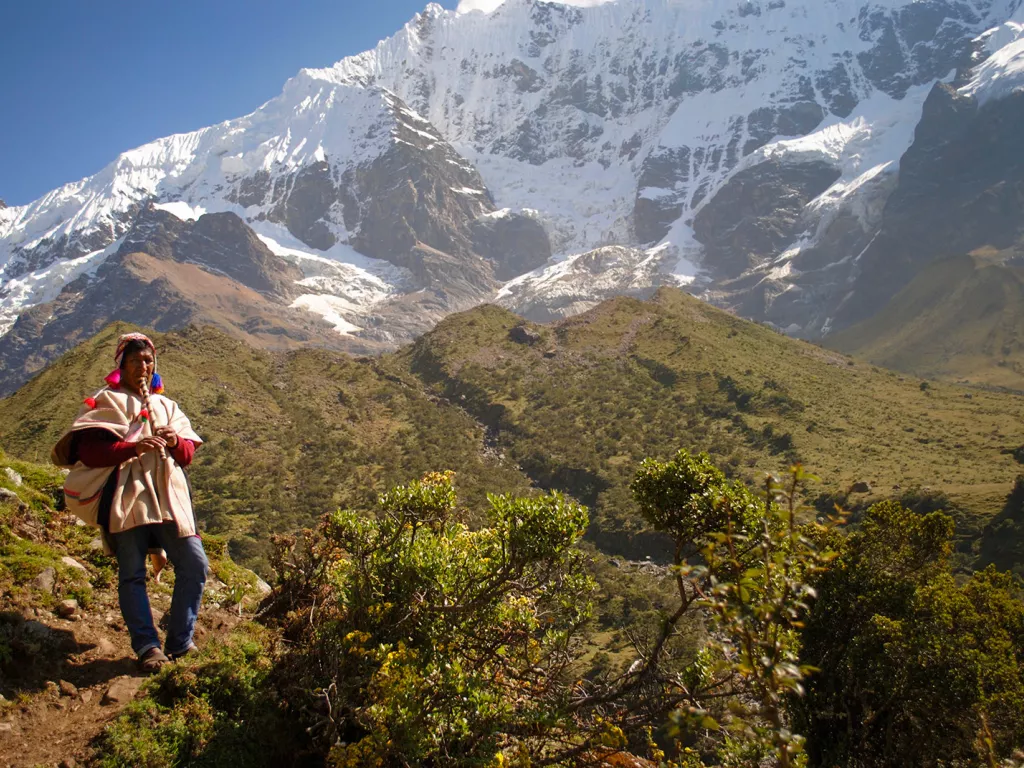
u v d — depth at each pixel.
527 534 6.33
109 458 6.00
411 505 6.87
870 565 15.64
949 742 13.27
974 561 69.06
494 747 5.76
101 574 7.70
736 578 4.46
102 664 6.25
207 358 121.06
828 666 13.80
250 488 85.19
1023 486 73.44
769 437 107.69
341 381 130.75
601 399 122.62
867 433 109.12
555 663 6.62
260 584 8.95
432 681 5.85
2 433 84.38
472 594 6.69
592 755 5.80
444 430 114.62
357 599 6.66
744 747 5.13
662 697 5.73
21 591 6.83
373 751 5.36
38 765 5.08
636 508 79.62
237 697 6.00
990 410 119.00
